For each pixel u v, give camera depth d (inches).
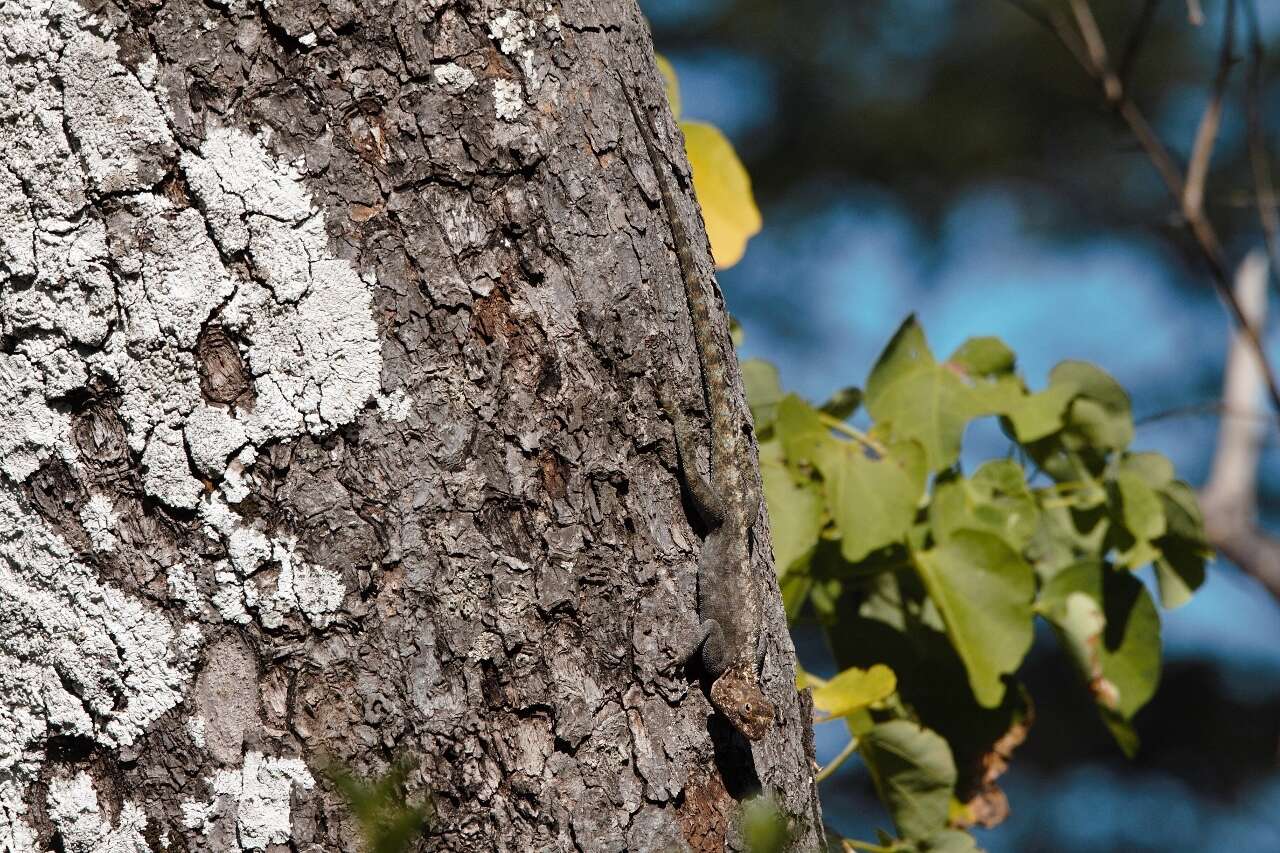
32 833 164.9
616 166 167.2
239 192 165.2
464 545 165.3
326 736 164.7
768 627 169.3
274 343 165.2
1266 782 465.7
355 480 165.2
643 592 166.7
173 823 164.7
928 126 484.1
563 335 166.4
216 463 164.9
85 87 165.0
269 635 164.9
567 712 165.6
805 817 168.2
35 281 165.0
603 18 167.6
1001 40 470.0
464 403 165.6
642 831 165.8
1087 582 182.7
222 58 165.2
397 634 165.0
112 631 164.9
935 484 182.2
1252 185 452.8
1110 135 466.3
